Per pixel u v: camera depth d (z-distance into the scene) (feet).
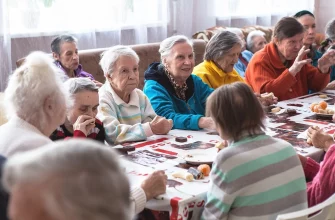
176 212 5.57
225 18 18.10
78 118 6.98
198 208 5.81
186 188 5.91
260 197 5.39
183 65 9.16
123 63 8.35
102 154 2.73
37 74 5.33
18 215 2.56
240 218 5.42
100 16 14.46
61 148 2.71
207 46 10.56
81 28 13.98
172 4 16.69
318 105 9.54
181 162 6.77
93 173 2.61
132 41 15.62
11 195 2.65
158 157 6.97
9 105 5.45
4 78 12.55
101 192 2.58
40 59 5.46
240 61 14.64
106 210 2.58
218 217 5.40
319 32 22.58
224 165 5.39
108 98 8.42
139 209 5.51
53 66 5.60
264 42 15.55
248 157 5.41
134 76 8.42
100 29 14.51
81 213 2.51
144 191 5.58
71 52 11.49
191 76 9.77
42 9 13.19
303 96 11.02
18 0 12.72
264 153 5.50
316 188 6.30
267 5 19.44
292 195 5.59
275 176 5.47
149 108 8.87
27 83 5.30
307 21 13.62
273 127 8.48
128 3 15.06
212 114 5.70
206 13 17.60
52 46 11.64
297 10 20.80
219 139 7.86
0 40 12.36
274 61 11.12
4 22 12.31
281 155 5.59
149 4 15.81
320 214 5.46
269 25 19.65
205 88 9.87
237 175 5.33
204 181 6.15
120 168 2.79
